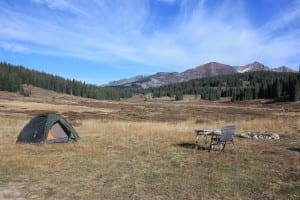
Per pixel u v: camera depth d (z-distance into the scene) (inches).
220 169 428.1
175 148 589.3
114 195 327.9
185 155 523.5
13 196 324.8
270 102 4584.2
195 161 478.0
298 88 4256.9
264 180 374.6
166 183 366.6
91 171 420.8
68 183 367.2
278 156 505.7
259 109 3157.0
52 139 660.1
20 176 394.6
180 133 816.3
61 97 5836.6
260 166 441.4
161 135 777.6
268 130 887.1
